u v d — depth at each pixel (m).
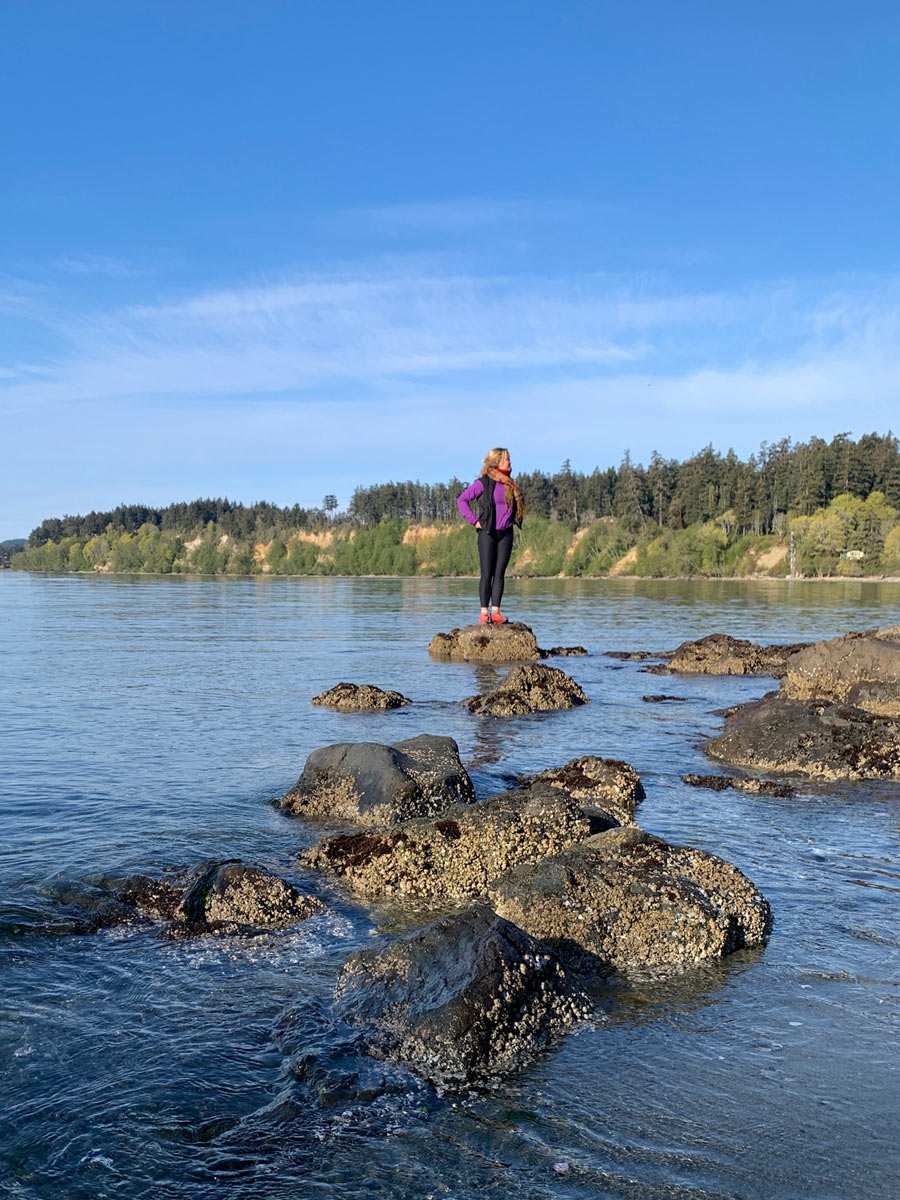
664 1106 3.79
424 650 22.39
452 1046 4.10
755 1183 3.30
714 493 160.00
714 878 5.74
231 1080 3.95
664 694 15.73
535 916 5.39
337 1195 3.26
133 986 4.80
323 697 13.83
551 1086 3.95
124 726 11.73
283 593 63.19
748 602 50.53
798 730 10.12
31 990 4.72
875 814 8.23
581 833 6.79
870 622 32.91
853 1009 4.67
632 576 136.88
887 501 139.62
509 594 63.91
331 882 6.48
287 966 5.07
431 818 6.80
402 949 4.77
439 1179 3.34
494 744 11.09
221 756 10.06
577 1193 3.25
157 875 6.36
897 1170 3.39
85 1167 3.39
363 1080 3.96
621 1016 4.61
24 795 8.30
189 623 31.70
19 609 40.94
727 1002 4.76
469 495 21.78
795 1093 3.89
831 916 5.86
